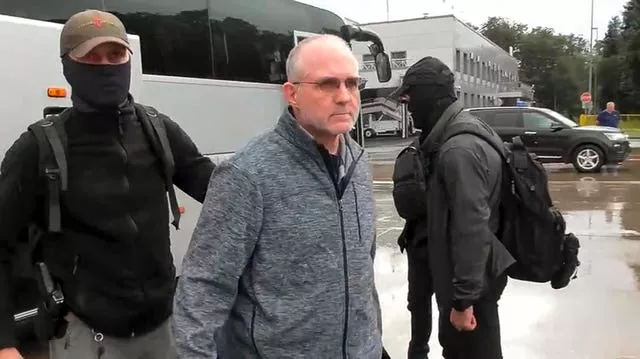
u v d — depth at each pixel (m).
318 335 1.86
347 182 1.94
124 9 5.39
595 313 5.64
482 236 2.72
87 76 2.19
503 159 2.93
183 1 5.98
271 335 1.84
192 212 5.75
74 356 2.28
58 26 4.41
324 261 1.86
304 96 1.85
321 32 7.91
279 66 7.15
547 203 2.96
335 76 1.83
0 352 2.17
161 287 2.38
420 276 3.66
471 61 50.44
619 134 16.12
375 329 2.08
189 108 5.95
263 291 1.85
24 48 4.19
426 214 3.42
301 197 1.85
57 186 2.16
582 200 11.73
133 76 5.08
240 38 6.62
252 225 1.82
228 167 1.85
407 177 3.43
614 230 9.09
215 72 6.27
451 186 2.78
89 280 2.23
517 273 3.08
